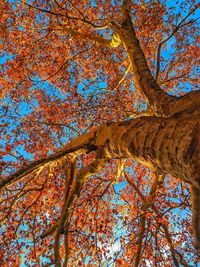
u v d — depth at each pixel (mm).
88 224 9391
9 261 7543
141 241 6805
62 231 6746
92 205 8875
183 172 3773
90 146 5875
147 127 4496
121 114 10898
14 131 10023
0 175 7836
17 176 5270
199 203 4527
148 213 6961
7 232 7461
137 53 6617
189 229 8906
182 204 6688
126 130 4902
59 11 10656
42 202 8875
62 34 11289
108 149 5418
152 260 8078
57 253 6164
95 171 6215
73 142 6445
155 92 5473
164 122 4309
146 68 6219
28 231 8117
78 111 9844
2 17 11227
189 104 4316
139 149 4430
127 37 7082
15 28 11641
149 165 4512
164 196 7883
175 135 3898
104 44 8500
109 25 7941
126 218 8422
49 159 5578
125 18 7531
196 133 3684
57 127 10820
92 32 11852
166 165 4027
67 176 7125
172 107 4621
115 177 8398
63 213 6719
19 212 8727
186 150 3627
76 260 8438
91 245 7820
